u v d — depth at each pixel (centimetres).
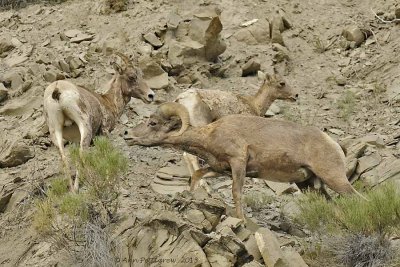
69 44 4359
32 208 3081
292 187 3197
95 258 2591
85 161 2828
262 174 2825
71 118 3092
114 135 3631
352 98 4000
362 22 4628
